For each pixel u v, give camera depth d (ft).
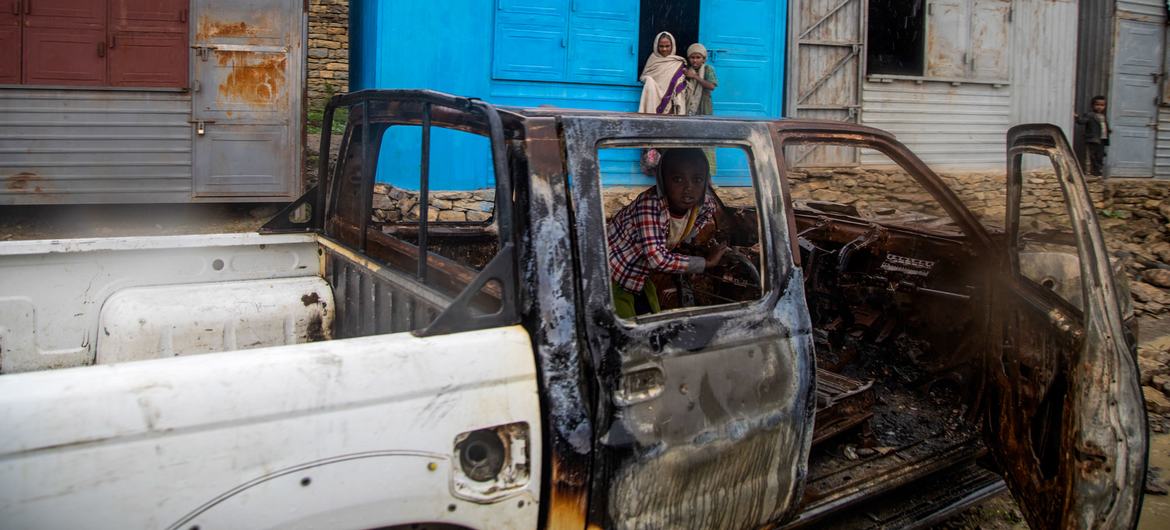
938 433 10.80
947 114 35.14
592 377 6.56
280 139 24.70
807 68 32.19
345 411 5.65
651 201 9.04
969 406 11.26
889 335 13.11
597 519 6.67
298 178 24.99
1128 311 10.09
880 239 13.33
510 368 6.24
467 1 26.61
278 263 10.96
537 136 6.72
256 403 5.40
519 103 28.04
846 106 33.06
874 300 13.47
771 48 31.12
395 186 26.16
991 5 35.22
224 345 9.87
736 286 12.14
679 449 6.97
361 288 9.52
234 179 24.50
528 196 6.55
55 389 4.97
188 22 23.32
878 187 33.04
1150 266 25.34
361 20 27.86
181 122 23.79
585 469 6.51
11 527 4.77
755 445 7.51
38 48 22.36
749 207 13.93
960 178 34.19
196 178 24.20
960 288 11.94
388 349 5.90
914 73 35.32
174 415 5.19
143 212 24.58
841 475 9.50
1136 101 39.52
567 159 6.77
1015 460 9.18
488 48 27.20
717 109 30.73
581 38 28.45
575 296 6.61
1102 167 38.34
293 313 10.28
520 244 6.56
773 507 7.90
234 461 5.33
